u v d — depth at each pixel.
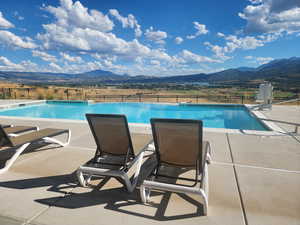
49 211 1.66
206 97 11.45
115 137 2.26
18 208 1.70
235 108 9.97
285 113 6.74
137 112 10.46
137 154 2.32
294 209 1.64
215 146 3.34
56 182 2.17
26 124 5.35
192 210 1.66
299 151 3.06
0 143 2.58
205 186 1.80
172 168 2.46
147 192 1.90
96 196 1.89
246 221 1.51
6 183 2.14
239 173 2.33
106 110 11.00
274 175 2.26
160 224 1.49
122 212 1.64
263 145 3.38
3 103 10.23
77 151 3.17
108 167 2.47
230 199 1.80
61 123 5.45
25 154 3.03
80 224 1.50
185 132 1.80
